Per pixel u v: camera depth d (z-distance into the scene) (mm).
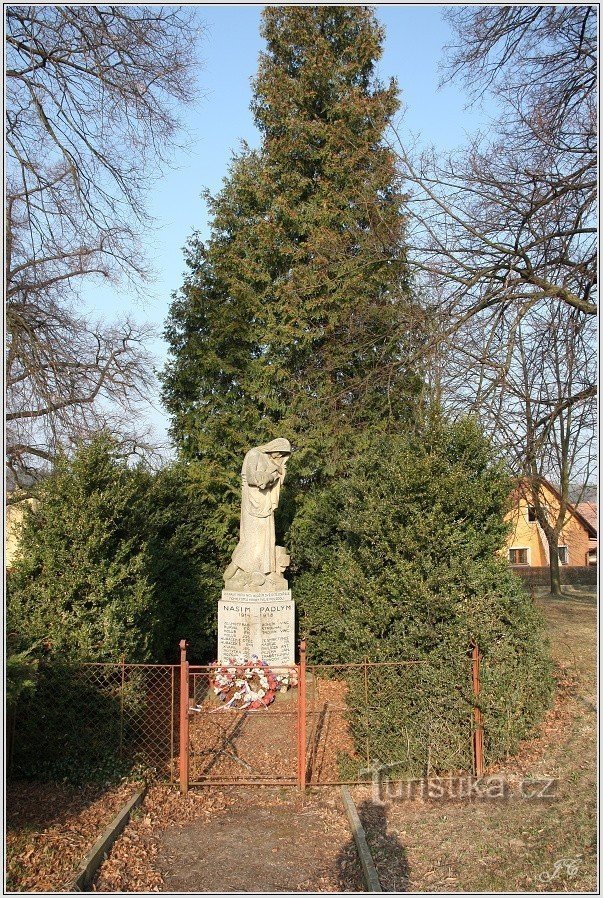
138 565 8734
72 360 15086
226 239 19969
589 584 31250
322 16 19438
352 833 6492
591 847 5797
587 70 10258
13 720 7379
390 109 18469
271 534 12281
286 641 11945
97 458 8836
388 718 7613
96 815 6695
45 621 7898
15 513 12562
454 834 6258
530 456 10156
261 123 20016
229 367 18859
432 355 10945
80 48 11758
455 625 7750
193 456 19328
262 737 9258
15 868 5520
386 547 8180
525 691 8203
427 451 8766
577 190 10219
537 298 9883
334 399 16109
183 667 7688
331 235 16906
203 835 6586
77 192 13133
